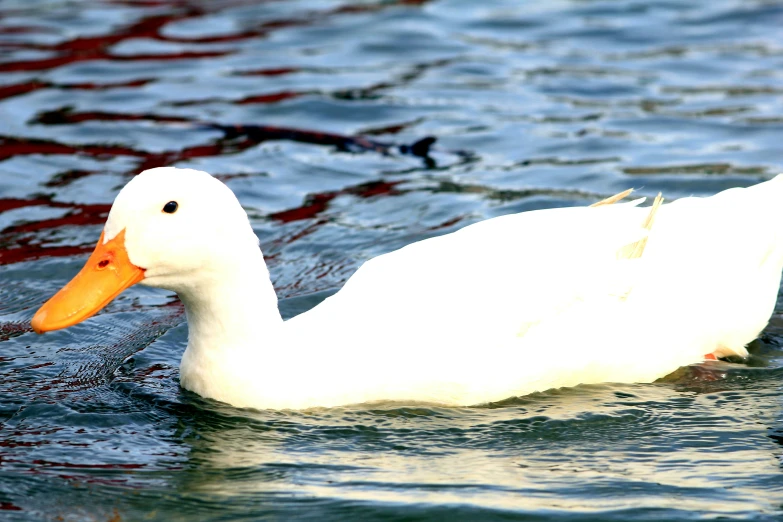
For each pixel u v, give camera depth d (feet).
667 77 60.29
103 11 75.20
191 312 31.37
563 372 32.17
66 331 37.19
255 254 30.91
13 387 33.17
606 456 29.25
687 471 28.45
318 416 30.96
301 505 26.96
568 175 48.62
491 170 49.70
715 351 34.99
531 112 56.13
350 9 73.87
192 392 32.37
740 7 71.15
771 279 35.88
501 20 70.74
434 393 31.17
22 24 72.28
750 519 26.02
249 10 74.59
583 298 32.07
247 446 29.76
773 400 32.42
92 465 28.81
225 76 62.39
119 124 55.83
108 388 33.14
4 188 48.24
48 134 54.34
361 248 43.09
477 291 31.32
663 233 34.55
